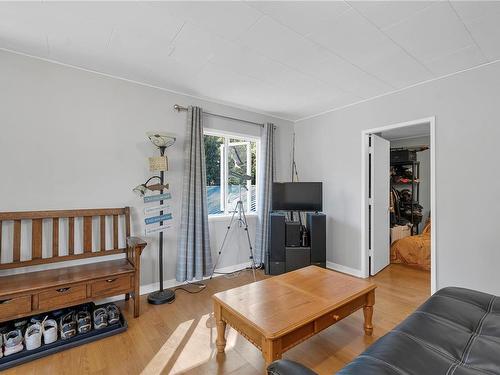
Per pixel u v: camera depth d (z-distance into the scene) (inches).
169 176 123.4
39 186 93.9
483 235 97.6
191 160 124.7
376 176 144.3
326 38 81.6
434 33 78.4
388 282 131.3
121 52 90.4
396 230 177.3
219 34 79.8
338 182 149.3
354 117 141.3
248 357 73.7
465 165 101.9
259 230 154.9
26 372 67.1
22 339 72.9
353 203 142.3
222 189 155.0
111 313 86.8
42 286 76.5
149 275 117.9
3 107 88.0
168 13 69.9
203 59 95.3
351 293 76.5
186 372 67.8
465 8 67.1
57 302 79.1
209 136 152.9
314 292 77.2
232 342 80.7
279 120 168.7
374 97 131.7
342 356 74.2
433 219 109.1
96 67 101.7
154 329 87.6
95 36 80.9
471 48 86.7
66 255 96.4
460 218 102.8
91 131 104.0
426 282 131.2
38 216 91.3
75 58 94.7
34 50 89.2
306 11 69.1
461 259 102.4
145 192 115.6
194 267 124.8
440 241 107.7
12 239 89.4
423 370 37.5
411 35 79.7
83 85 102.3
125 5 66.7
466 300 59.5
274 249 142.7
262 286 81.8
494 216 95.2
